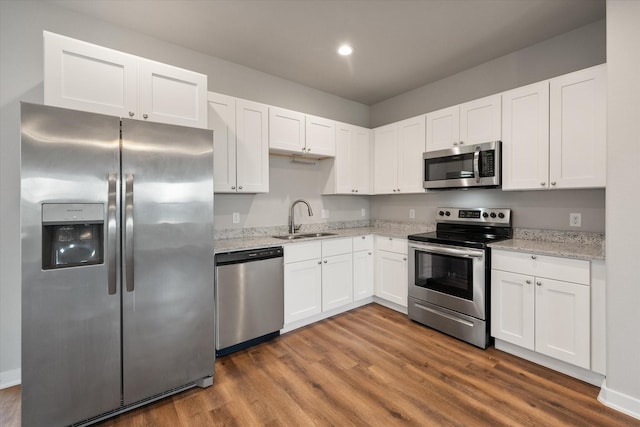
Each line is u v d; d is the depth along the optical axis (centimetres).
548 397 182
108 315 166
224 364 225
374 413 171
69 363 157
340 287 317
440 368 215
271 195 331
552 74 258
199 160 196
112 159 166
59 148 153
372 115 425
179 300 188
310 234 338
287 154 333
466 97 318
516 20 232
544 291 210
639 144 164
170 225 185
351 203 409
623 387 170
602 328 185
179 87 212
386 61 298
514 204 282
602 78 202
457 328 260
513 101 249
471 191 317
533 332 216
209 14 225
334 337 267
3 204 201
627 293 169
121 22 235
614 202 172
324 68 313
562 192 252
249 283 247
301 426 162
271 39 259
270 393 190
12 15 202
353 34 251
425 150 319
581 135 212
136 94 196
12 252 203
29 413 149
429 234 307
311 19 231
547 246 228
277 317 265
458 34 252
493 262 239
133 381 174
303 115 316
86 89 180
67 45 175
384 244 334
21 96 204
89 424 164
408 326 289
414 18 229
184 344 190
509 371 210
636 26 164
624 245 169
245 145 274
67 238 162
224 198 297
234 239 294
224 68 295
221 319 232
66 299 155
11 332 203
